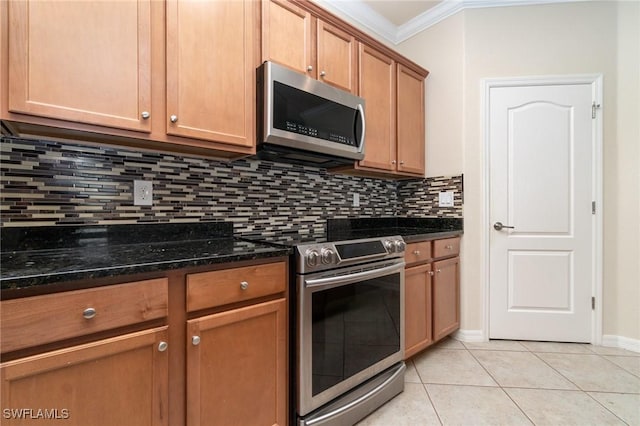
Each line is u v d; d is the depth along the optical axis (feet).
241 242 4.83
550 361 6.63
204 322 3.39
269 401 4.00
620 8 7.29
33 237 3.82
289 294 4.27
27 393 2.45
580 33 7.50
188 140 4.09
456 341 7.73
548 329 7.62
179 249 4.05
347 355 4.78
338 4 7.80
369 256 5.02
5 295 2.36
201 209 5.22
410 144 7.93
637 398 5.25
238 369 3.69
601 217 7.39
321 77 5.72
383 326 5.41
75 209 4.09
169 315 3.21
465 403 5.18
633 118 7.16
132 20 3.61
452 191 8.04
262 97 4.75
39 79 3.06
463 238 7.84
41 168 3.86
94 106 3.37
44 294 2.52
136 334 2.97
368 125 6.72
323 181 7.27
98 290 2.77
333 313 4.59
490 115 7.78
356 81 6.46
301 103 5.09
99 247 4.19
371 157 6.82
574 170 7.52
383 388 5.13
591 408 4.99
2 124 3.18
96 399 2.76
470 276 7.79
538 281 7.65
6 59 2.92
